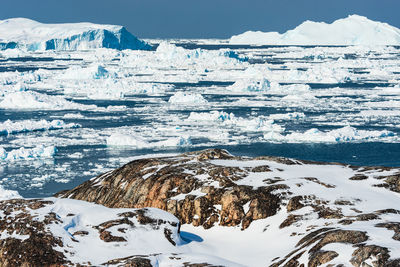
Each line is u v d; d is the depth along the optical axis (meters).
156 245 38.16
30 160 120.38
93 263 34.56
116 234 38.31
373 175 52.19
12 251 35.78
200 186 50.53
